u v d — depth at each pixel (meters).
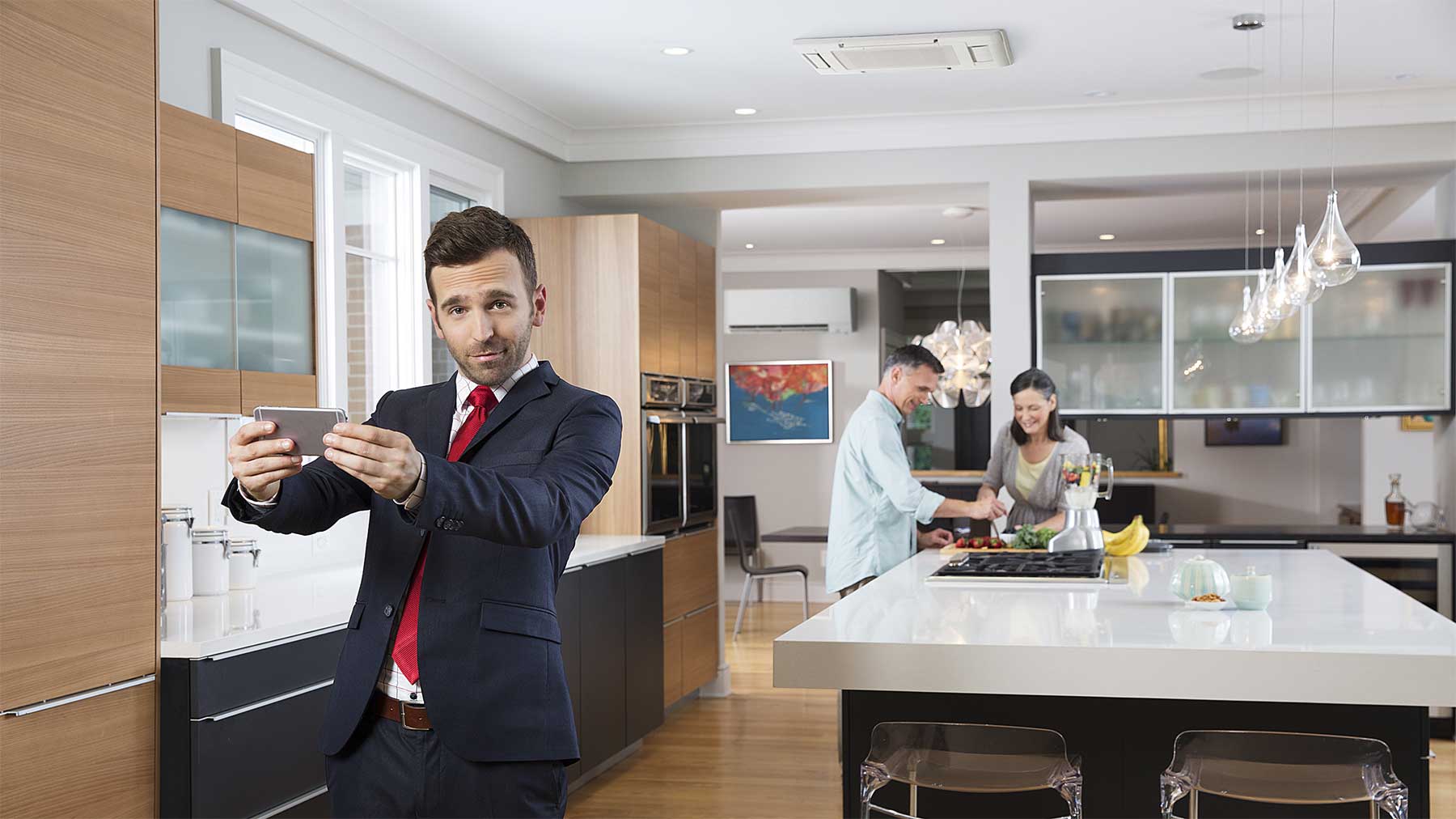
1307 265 3.51
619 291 5.11
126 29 2.44
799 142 5.61
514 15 4.07
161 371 2.67
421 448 1.68
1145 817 2.58
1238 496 9.63
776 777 4.57
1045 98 5.20
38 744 2.22
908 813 2.67
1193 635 2.30
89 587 2.34
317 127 3.97
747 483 9.60
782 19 4.14
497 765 1.56
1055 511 4.42
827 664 2.27
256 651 2.67
